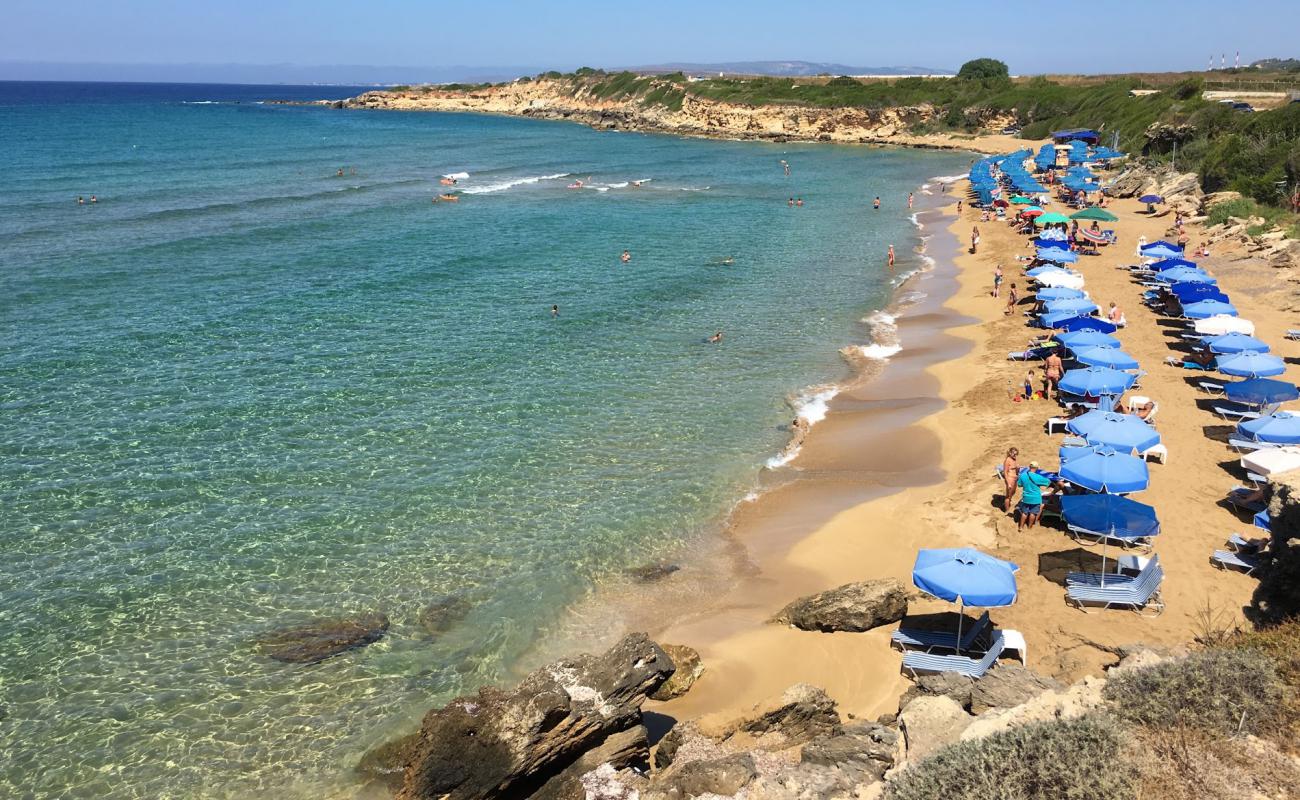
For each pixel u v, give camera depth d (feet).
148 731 47.29
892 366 105.29
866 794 33.50
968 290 140.56
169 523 67.10
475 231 186.60
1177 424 80.53
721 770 38.32
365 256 157.48
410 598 59.31
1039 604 55.16
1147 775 28.81
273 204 208.64
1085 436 67.72
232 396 91.04
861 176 302.04
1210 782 28.40
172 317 115.85
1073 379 80.89
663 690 49.98
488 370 101.96
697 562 64.39
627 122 534.78
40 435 79.87
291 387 94.27
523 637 55.62
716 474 77.56
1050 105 404.98
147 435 81.15
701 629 56.49
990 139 398.42
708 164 338.54
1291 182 164.04
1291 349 96.37
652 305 132.26
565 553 65.10
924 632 53.26
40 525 65.82
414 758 40.57
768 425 88.17
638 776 41.63
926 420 87.40
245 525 67.31
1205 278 115.24
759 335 118.11
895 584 55.98
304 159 308.19
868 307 132.87
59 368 95.86
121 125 429.79
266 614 57.21
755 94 497.87
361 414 88.17
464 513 70.28
